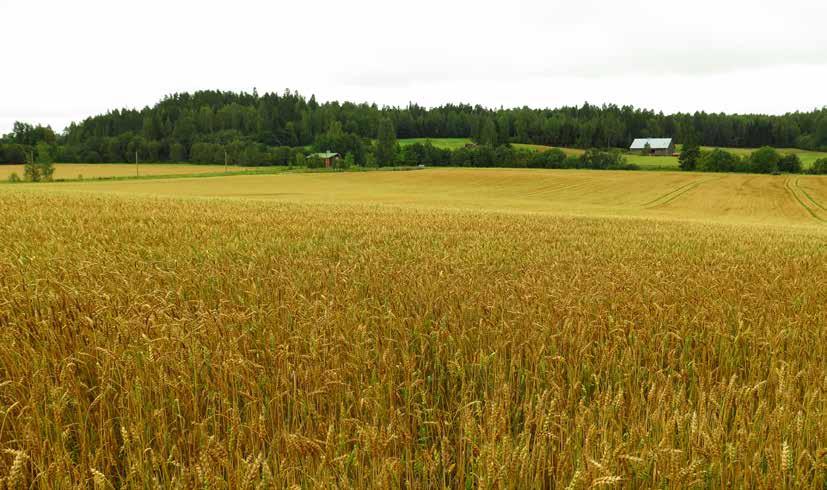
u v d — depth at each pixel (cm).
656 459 300
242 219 1727
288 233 1389
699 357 511
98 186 7225
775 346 507
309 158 13500
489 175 9819
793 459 323
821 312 632
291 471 301
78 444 341
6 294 577
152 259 875
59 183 8319
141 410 359
